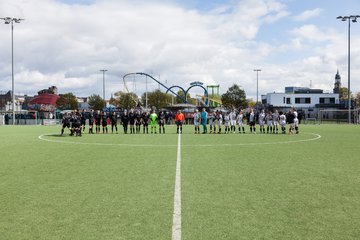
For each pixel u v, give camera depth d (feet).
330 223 19.52
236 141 73.46
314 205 23.07
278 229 18.57
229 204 23.35
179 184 29.53
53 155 49.80
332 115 284.20
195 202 23.88
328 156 47.80
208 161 43.21
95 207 22.76
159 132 106.93
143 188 28.12
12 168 38.09
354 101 361.92
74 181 30.99
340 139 78.48
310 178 32.07
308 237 17.48
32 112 236.84
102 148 59.47
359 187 28.35
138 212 21.65
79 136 89.71
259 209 22.17
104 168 37.99
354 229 18.58
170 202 23.93
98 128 109.09
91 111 105.60
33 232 18.26
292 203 23.56
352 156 47.75
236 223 19.54
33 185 29.40
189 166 39.22
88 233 18.07
